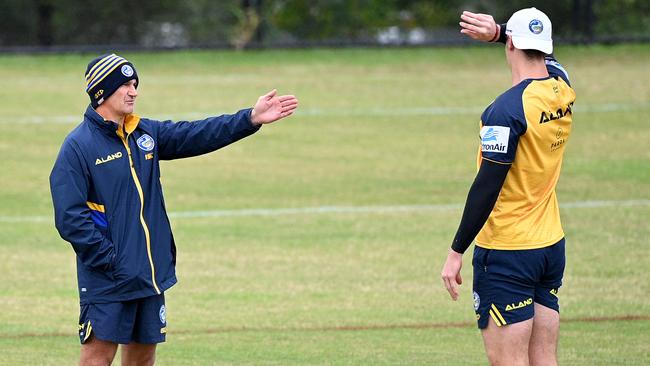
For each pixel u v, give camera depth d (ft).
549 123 61.98
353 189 152.56
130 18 273.13
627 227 130.21
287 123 192.85
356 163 167.02
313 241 127.54
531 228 62.64
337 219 137.49
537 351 65.57
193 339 92.27
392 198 147.64
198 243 126.93
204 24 280.51
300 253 122.42
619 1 259.80
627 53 242.78
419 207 142.92
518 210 62.59
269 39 273.54
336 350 88.74
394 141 180.14
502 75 227.40
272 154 172.86
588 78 221.25
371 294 106.63
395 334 93.45
